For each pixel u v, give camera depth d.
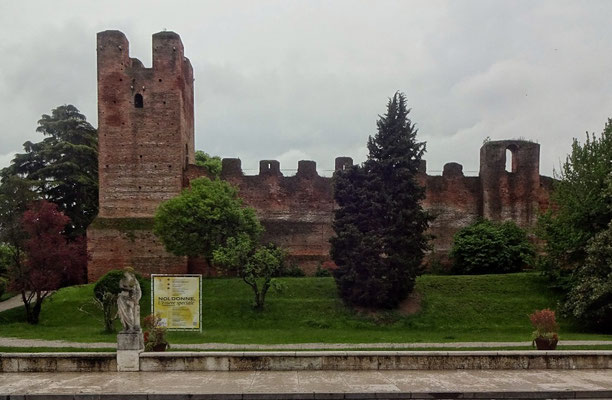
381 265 33.00
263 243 49.22
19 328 29.11
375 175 35.44
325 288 36.41
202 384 13.75
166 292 25.36
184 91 47.91
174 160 45.31
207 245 38.56
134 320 15.66
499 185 50.75
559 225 35.53
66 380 14.23
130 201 44.84
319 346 22.34
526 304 33.41
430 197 51.19
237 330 29.02
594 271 28.38
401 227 34.22
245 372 15.20
